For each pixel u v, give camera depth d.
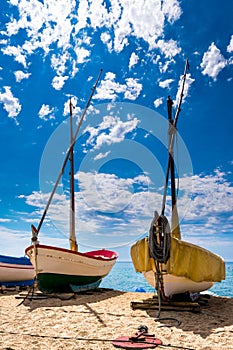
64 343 6.18
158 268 9.58
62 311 9.42
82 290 14.24
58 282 13.41
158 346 6.00
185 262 9.72
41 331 7.08
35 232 12.80
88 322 7.97
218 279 10.77
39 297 12.06
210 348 5.89
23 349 5.77
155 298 10.84
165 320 8.15
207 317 8.55
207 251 10.38
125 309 9.68
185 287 10.07
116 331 7.09
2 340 6.34
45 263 12.87
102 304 10.73
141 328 6.92
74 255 13.38
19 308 9.98
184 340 6.41
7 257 16.27
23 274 16.81
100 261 14.85
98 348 5.89
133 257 11.23
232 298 12.78
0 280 16.11
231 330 7.16
